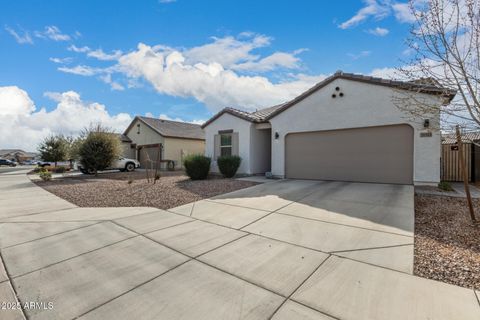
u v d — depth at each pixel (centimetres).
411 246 389
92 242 430
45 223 545
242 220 548
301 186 938
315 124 1093
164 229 497
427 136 850
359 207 617
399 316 230
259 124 1354
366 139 978
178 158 2397
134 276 312
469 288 275
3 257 372
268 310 241
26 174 1992
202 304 253
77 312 244
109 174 1741
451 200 679
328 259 352
